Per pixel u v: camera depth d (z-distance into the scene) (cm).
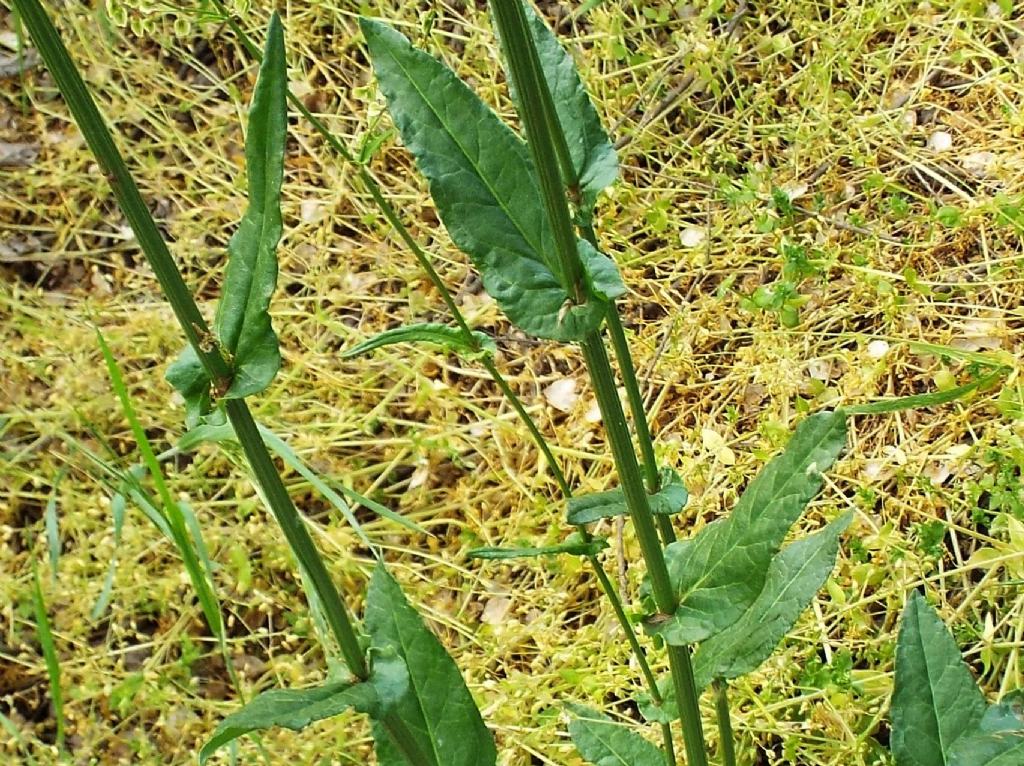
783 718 56
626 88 84
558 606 64
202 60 93
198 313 24
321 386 76
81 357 76
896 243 73
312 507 72
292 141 88
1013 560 55
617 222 79
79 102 22
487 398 74
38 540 71
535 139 23
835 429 28
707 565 30
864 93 81
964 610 57
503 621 65
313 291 82
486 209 26
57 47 21
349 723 61
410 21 90
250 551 69
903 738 36
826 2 87
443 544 69
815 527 63
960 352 64
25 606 67
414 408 74
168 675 63
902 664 36
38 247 85
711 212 79
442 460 72
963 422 63
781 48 83
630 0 90
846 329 71
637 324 76
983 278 70
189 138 89
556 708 59
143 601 66
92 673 64
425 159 26
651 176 82
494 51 86
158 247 23
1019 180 73
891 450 63
